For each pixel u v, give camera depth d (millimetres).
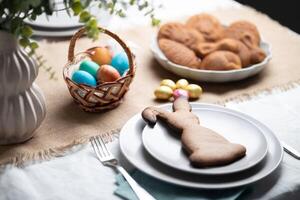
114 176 908
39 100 994
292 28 2385
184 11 1613
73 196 865
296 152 961
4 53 942
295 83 1215
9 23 905
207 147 888
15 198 866
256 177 865
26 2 865
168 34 1334
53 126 1042
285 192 879
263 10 2438
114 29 1479
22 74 950
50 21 1429
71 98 1146
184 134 922
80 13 891
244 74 1203
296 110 1112
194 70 1196
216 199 845
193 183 850
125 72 1117
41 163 941
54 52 1339
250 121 1005
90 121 1062
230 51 1265
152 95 1166
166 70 1279
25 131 979
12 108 963
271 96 1167
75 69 1135
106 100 1077
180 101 1040
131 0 1036
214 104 1108
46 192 875
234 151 884
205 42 1339
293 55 1348
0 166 930
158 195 858
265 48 1340
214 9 1637
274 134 979
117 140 1005
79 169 925
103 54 1152
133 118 1020
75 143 988
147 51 1368
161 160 880
